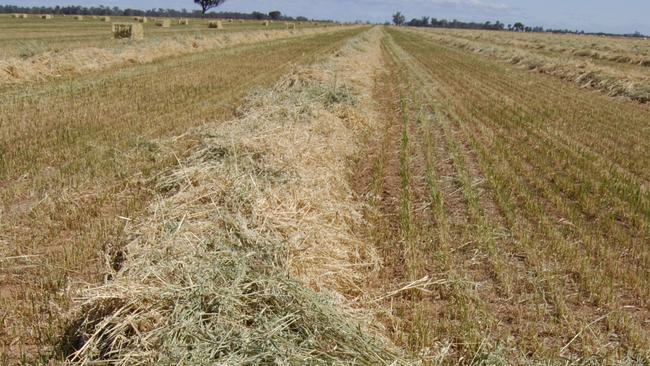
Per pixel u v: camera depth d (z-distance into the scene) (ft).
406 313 17.03
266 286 14.84
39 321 15.53
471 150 37.60
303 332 13.67
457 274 19.44
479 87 71.67
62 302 16.44
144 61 76.89
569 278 19.80
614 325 16.80
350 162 33.06
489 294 18.42
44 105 43.55
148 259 15.79
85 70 63.67
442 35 270.05
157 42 92.32
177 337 12.95
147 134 35.88
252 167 24.44
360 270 19.65
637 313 17.72
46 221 22.39
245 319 13.78
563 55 137.08
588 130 46.42
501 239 23.06
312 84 47.62
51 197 24.77
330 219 22.13
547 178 32.42
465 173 31.83
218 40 115.65
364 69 75.72
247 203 20.63
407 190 28.58
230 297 13.99
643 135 45.11
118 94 50.11
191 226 18.35
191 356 12.33
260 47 119.14
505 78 83.71
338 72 59.36
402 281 19.04
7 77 53.42
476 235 23.06
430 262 20.56
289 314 13.85
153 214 20.38
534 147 39.63
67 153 30.86
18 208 23.59
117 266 18.31
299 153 27.68
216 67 74.18
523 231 23.80
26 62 57.31
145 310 13.75
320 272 17.67
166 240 17.03
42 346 14.43
